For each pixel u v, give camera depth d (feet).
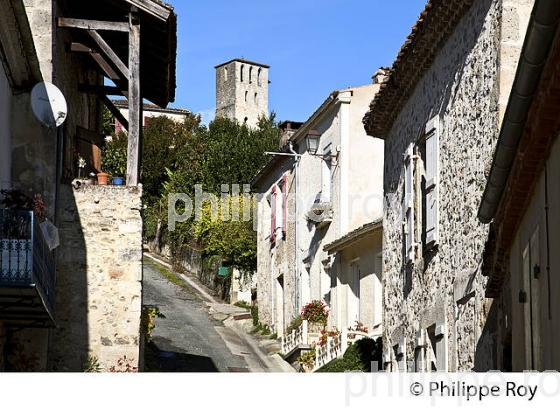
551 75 26.40
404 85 58.39
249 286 128.26
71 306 56.08
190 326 109.50
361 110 93.97
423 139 55.06
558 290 27.37
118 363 56.03
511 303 37.78
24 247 43.21
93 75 74.74
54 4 56.29
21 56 49.73
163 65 66.23
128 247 56.75
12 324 52.03
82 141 65.46
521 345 35.27
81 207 56.75
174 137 161.38
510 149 30.91
